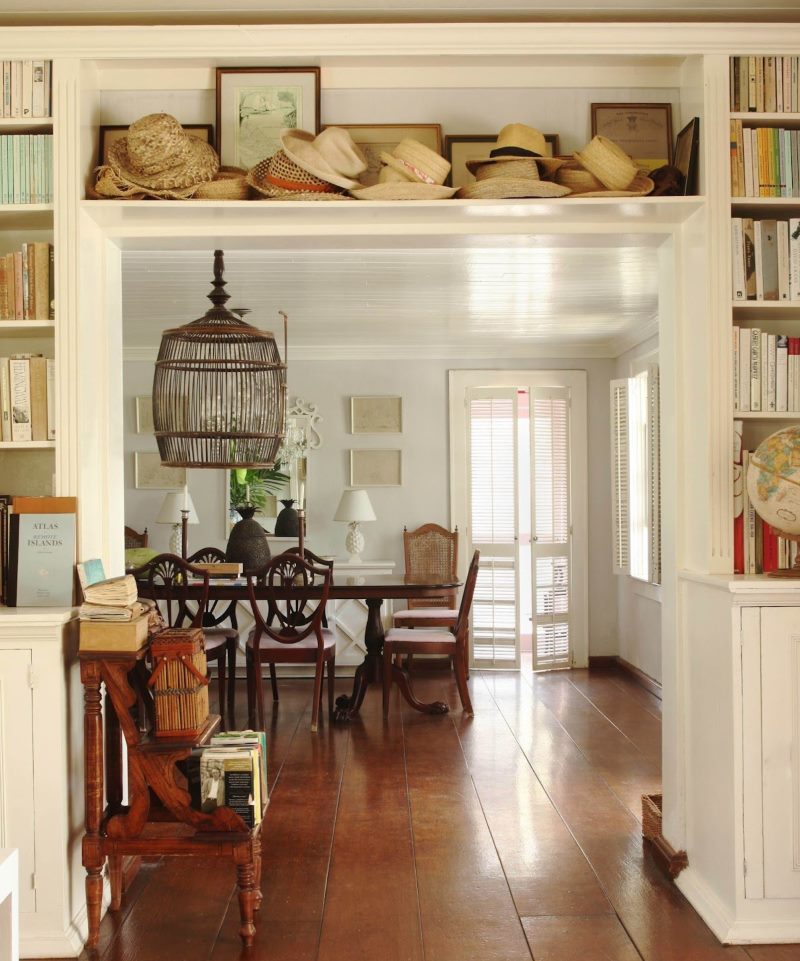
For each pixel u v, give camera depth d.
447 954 2.61
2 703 2.66
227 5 2.88
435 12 2.95
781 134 2.97
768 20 3.02
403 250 4.29
